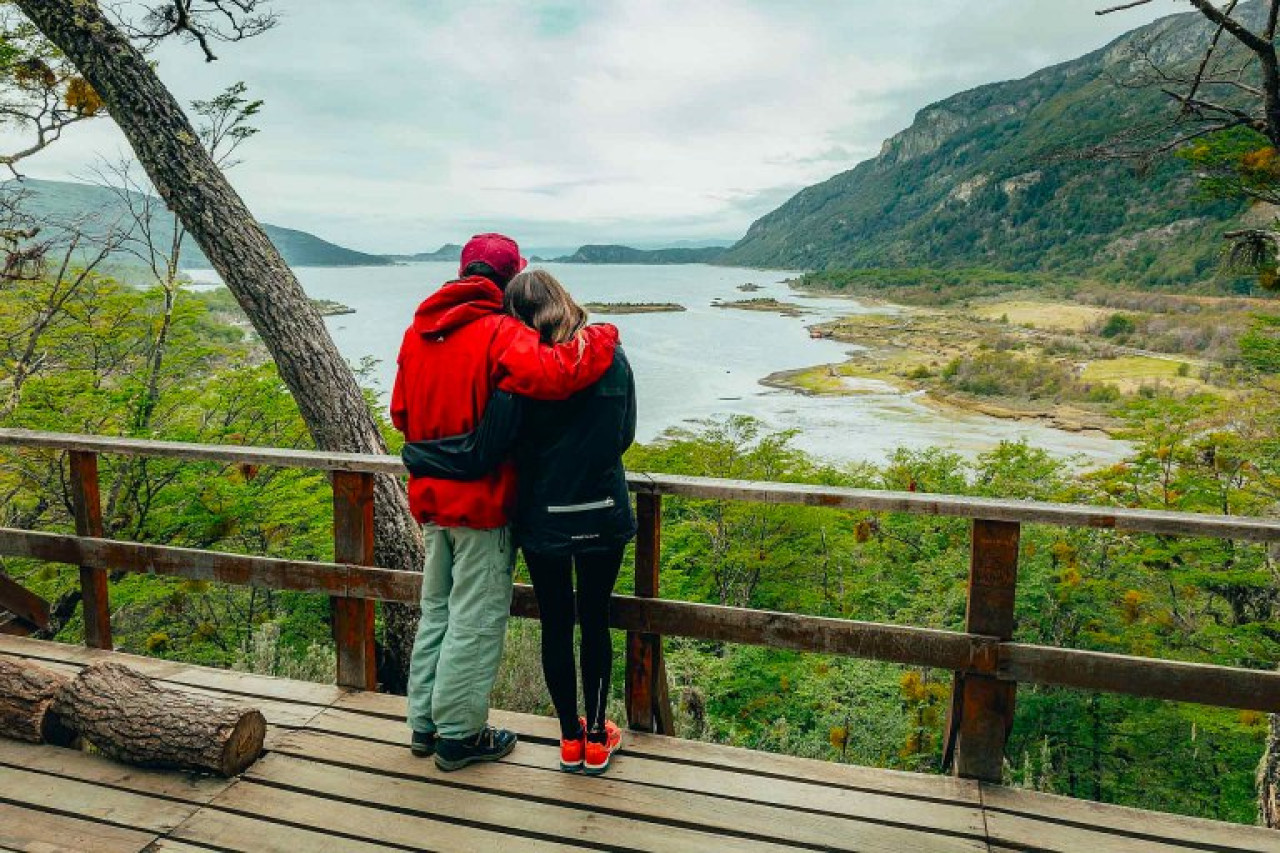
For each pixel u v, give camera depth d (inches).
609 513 86.4
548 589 89.7
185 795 92.9
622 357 84.4
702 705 372.2
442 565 97.7
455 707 94.2
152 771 97.7
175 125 198.7
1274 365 608.7
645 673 105.3
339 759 99.8
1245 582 577.6
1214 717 528.7
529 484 87.5
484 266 89.5
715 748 102.4
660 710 108.1
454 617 94.0
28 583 413.7
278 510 432.1
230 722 95.5
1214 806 585.3
